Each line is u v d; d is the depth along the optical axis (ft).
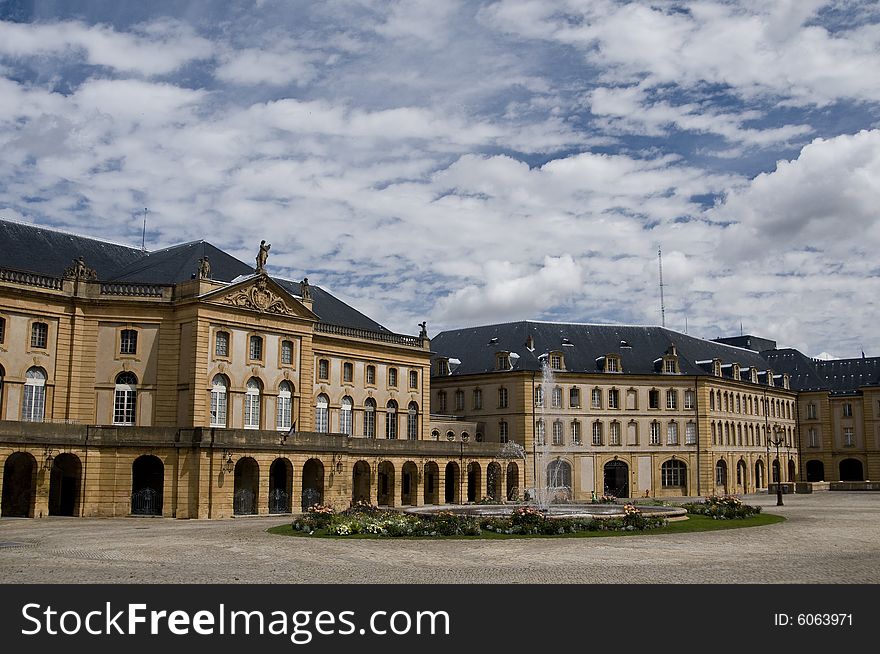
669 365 303.68
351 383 232.53
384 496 236.43
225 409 186.80
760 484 346.74
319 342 223.71
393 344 245.65
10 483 171.01
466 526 119.24
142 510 171.22
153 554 96.78
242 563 89.20
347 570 84.12
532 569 84.48
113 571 82.48
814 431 380.78
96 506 166.81
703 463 302.66
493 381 286.46
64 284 180.75
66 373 179.32
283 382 201.46
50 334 177.88
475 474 253.24
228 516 168.86
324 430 223.10
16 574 80.02
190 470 167.12
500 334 302.86
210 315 184.03
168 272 196.75
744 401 336.90
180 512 165.17
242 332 191.31
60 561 89.86
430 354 257.96
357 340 233.76
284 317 200.75
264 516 172.96
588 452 285.64
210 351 183.83
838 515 169.99
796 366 394.93
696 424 304.30
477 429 287.07
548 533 119.03
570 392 286.66
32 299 174.70
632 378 296.30
